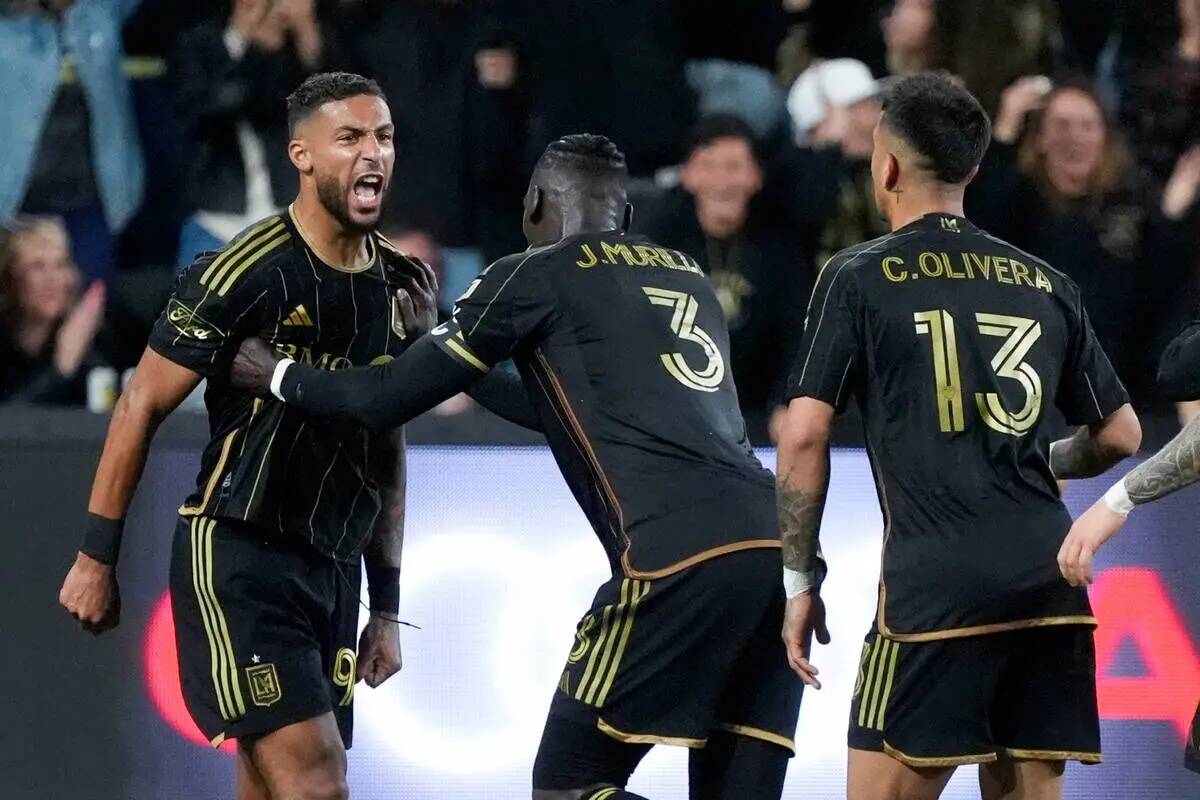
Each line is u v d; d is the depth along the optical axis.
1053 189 24.06
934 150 13.67
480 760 17.91
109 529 14.59
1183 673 18.38
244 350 14.27
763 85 26.06
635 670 13.31
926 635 13.11
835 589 18.20
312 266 14.34
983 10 25.20
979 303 13.38
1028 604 13.08
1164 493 12.66
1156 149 26.23
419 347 13.71
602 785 13.45
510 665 18.05
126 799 17.83
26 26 25.73
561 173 14.27
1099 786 18.19
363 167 14.17
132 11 26.81
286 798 14.06
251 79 25.66
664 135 26.14
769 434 19.42
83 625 14.75
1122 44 26.88
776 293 23.59
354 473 14.71
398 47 25.55
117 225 25.84
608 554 13.71
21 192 25.67
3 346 24.17
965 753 13.20
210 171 25.92
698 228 23.59
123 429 14.35
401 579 18.02
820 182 24.14
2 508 18.11
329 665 14.86
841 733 17.98
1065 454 14.59
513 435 18.41
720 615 13.27
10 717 17.91
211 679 14.27
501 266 13.81
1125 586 18.42
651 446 13.45
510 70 25.50
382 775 17.78
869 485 18.39
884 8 26.47
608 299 13.72
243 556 14.29
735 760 13.62
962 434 13.22
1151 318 24.14
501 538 18.20
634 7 26.02
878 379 13.37
